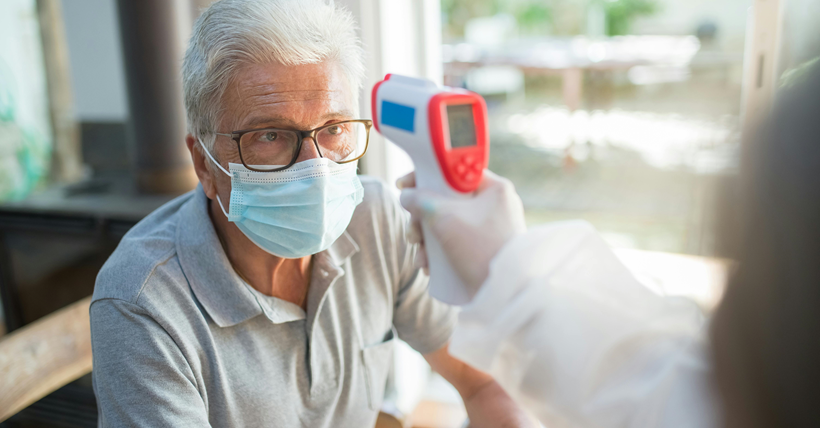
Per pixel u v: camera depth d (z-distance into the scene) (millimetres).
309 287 988
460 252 571
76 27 2439
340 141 951
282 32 841
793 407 258
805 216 256
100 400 835
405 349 2027
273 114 862
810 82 262
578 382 478
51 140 2588
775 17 998
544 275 517
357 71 964
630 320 493
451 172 588
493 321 514
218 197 951
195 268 902
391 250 1126
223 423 912
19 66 2514
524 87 7453
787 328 260
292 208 894
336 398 1028
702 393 401
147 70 1980
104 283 870
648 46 6297
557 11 7961
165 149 2072
